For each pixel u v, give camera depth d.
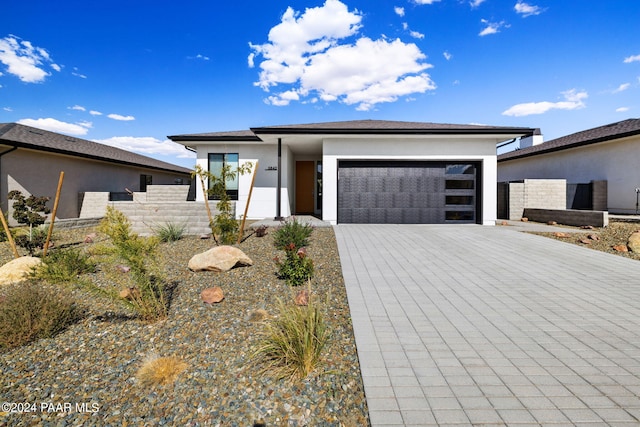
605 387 2.32
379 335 3.15
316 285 4.70
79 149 14.56
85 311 3.68
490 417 2.01
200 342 2.96
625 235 8.33
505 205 13.11
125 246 3.57
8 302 3.20
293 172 14.95
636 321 3.51
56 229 8.73
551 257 6.48
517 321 3.51
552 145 16.94
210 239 7.87
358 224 11.24
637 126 13.12
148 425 1.99
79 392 2.31
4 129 12.67
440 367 2.58
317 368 2.58
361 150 11.20
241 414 2.07
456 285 4.77
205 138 12.38
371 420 1.99
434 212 11.36
